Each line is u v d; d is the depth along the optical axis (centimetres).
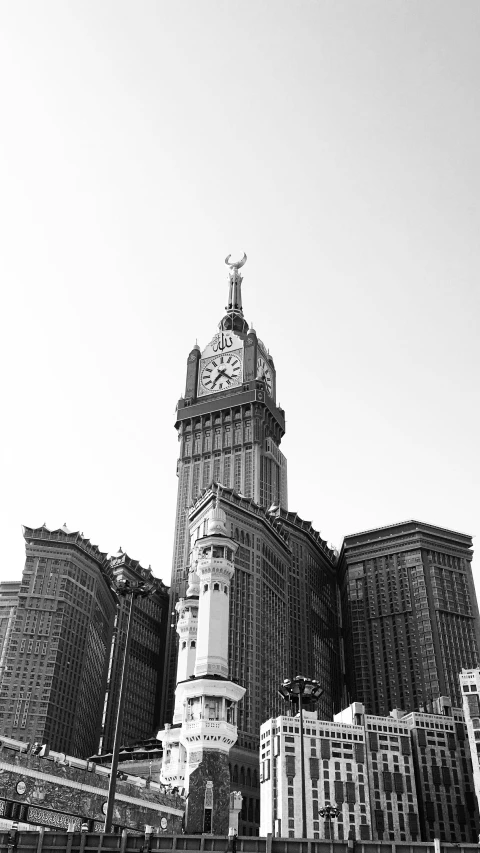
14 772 6912
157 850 5034
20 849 5125
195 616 12075
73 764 8025
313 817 19575
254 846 4991
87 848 5075
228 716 9744
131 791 8219
